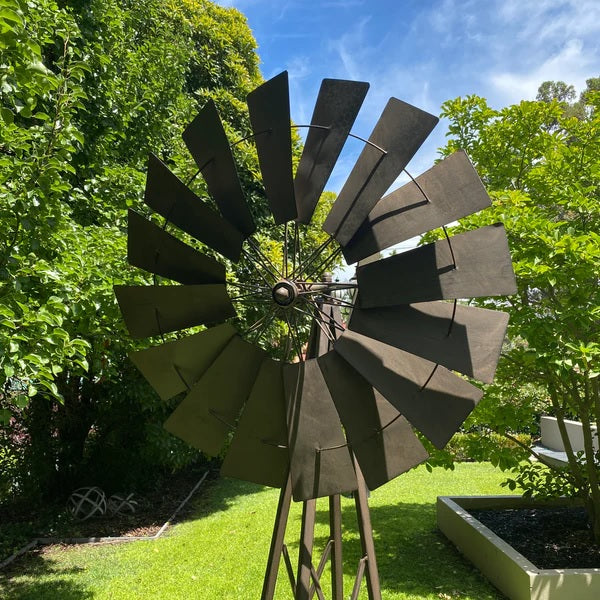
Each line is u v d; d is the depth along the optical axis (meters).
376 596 2.54
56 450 7.13
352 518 6.02
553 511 5.49
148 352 2.38
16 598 4.31
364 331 2.29
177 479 8.89
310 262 2.47
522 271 3.78
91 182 4.86
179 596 4.19
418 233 2.20
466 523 4.75
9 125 3.16
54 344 3.08
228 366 2.44
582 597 3.60
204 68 10.49
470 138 5.75
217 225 2.44
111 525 6.39
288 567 2.66
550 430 10.78
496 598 3.93
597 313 3.65
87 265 3.77
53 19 3.87
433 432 2.11
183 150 6.71
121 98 5.48
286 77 2.23
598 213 4.35
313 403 2.30
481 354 2.05
